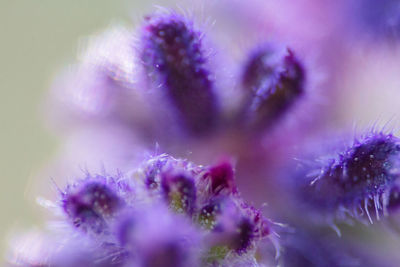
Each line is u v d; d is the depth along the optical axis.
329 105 0.06
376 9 0.06
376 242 0.06
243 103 0.06
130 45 0.06
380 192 0.06
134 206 0.05
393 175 0.06
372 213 0.06
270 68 0.06
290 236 0.06
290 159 0.06
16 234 0.07
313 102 0.06
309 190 0.06
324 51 0.06
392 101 0.06
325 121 0.06
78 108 0.06
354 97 0.06
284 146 0.06
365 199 0.06
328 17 0.06
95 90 0.06
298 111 0.06
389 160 0.06
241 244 0.06
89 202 0.06
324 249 0.06
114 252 0.06
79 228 0.06
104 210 0.06
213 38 0.06
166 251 0.05
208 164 0.06
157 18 0.06
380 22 0.06
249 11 0.06
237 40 0.06
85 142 0.06
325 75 0.06
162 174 0.06
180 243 0.05
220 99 0.06
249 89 0.06
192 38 0.06
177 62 0.06
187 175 0.06
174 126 0.06
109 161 0.06
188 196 0.06
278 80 0.06
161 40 0.06
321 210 0.06
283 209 0.06
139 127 0.06
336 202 0.06
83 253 0.06
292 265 0.06
